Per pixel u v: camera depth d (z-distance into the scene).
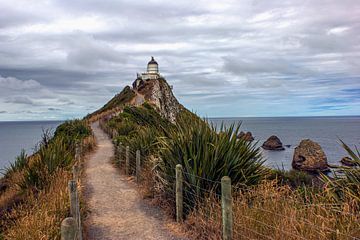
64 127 26.67
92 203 9.31
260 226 5.25
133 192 10.59
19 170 13.88
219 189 7.20
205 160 7.32
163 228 7.14
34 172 10.42
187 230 6.75
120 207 8.91
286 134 105.62
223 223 5.47
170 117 62.25
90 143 22.69
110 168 15.55
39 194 8.31
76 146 17.27
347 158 5.79
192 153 7.71
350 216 4.59
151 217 7.95
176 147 8.11
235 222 5.54
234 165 7.34
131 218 7.94
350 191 5.11
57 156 11.32
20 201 8.73
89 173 14.20
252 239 5.16
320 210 4.89
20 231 5.74
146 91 72.12
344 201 5.04
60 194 7.40
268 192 5.72
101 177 13.33
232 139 7.63
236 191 6.55
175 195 7.75
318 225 4.58
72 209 5.60
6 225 7.19
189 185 7.25
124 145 16.33
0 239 6.11
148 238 6.62
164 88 80.62
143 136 13.85
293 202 5.25
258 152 7.89
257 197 5.85
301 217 4.75
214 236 5.84
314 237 4.45
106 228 7.28
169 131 9.88
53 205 6.69
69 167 11.13
